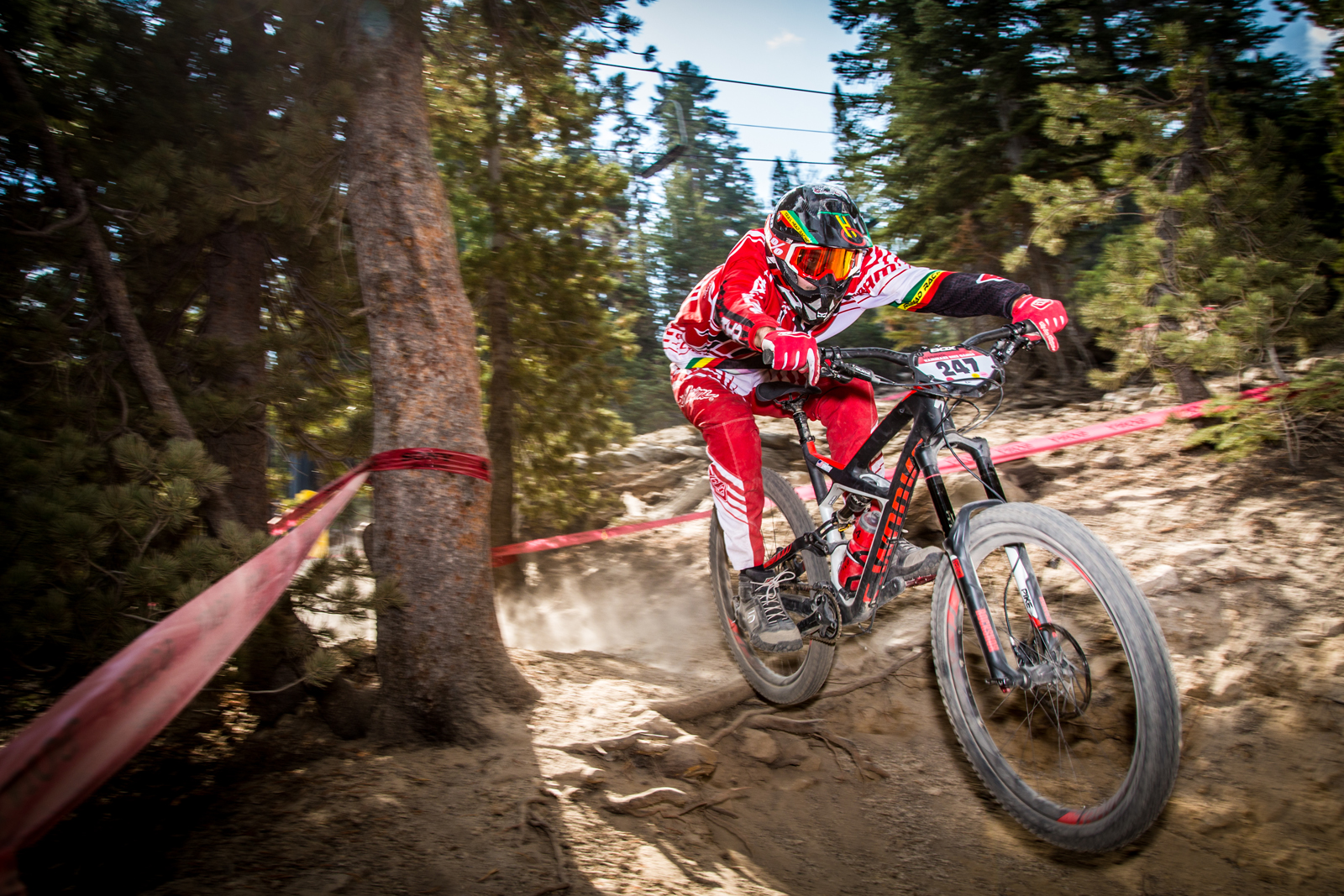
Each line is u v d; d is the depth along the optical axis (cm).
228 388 495
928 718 470
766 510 408
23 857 310
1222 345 697
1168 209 814
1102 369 1288
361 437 563
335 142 486
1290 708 416
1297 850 356
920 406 235
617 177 1023
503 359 995
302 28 477
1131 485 677
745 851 344
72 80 481
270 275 591
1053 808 200
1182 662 462
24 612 330
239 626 206
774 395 289
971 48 1372
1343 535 517
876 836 385
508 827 303
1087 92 877
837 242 266
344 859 278
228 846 289
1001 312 245
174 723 385
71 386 466
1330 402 639
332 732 424
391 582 415
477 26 712
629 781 360
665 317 3092
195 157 497
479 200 979
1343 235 897
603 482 1150
